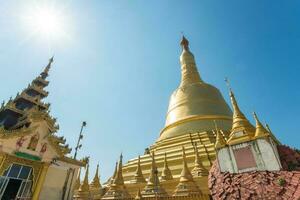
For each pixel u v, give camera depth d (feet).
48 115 91.71
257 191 53.47
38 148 84.94
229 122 128.57
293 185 49.42
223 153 66.49
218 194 61.67
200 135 116.16
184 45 197.16
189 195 72.74
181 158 101.71
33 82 117.50
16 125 92.22
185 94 149.69
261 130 62.54
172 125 136.98
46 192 84.28
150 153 123.24
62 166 92.43
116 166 101.35
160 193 79.77
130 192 89.20
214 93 148.77
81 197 98.53
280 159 57.67
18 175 78.69
